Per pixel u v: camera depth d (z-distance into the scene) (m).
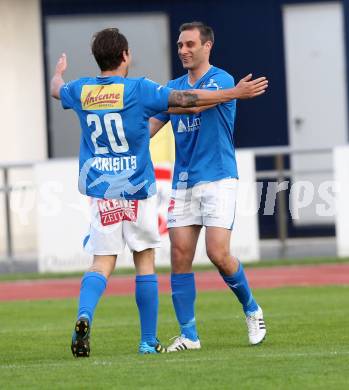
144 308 28.25
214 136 28.92
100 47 27.31
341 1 70.75
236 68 71.00
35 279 54.69
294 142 71.25
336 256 59.22
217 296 45.09
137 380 23.58
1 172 56.44
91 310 26.77
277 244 59.06
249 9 70.81
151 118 29.77
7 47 69.56
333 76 71.06
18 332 35.12
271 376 23.80
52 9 70.69
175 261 29.42
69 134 70.69
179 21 71.19
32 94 70.19
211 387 22.62
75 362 26.47
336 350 27.92
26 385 23.42
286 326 34.03
